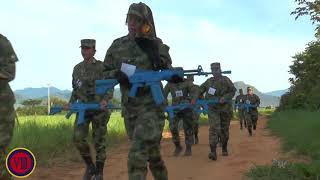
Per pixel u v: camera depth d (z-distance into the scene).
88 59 7.20
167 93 11.38
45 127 13.70
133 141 4.98
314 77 22.84
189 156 11.22
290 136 12.81
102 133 7.39
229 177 7.95
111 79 5.21
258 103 20.42
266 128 22.59
